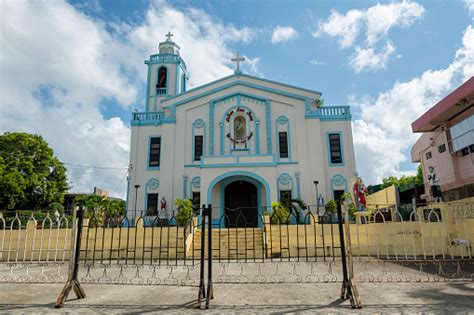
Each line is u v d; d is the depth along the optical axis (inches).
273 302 226.7
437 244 467.2
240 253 519.5
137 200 855.7
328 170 853.2
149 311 207.2
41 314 203.2
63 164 1213.1
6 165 1025.5
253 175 786.2
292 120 890.7
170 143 881.5
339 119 886.4
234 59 953.5
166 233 523.2
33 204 1088.2
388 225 494.6
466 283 278.5
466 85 520.1
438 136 677.9
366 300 227.9
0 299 242.7
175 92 1063.6
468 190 588.4
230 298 238.7
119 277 312.7
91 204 858.8
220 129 893.8
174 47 1138.7
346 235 238.4
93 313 204.1
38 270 390.6
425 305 211.3
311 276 327.3
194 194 848.9
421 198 711.7
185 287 280.1
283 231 519.8
